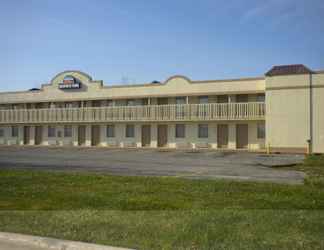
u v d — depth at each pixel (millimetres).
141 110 36156
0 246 6543
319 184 12242
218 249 5961
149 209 9383
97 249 6117
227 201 9992
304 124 29016
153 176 14391
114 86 37875
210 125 34219
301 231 6922
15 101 43281
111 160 22578
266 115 30234
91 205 9859
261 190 11219
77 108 39312
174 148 34812
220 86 33219
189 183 12422
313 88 28891
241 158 24219
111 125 38656
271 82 30219
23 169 17109
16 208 9617
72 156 26000
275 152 29562
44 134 42312
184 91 34594
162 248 6016
